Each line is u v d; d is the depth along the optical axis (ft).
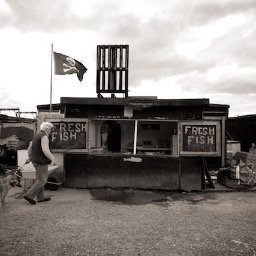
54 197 24.29
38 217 18.83
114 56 33.83
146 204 22.54
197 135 26.84
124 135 35.14
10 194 24.97
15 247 14.14
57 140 27.71
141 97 27.04
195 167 27.22
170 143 34.06
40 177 21.72
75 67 34.91
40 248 14.06
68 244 14.58
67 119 27.66
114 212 20.20
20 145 41.57
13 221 17.98
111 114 27.89
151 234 16.10
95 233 16.15
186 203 22.97
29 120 51.62
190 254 13.60
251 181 29.01
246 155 39.17
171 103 26.89
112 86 33.78
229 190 27.20
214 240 15.29
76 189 27.50
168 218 19.02
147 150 33.12
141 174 27.55
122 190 27.17
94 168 27.86
